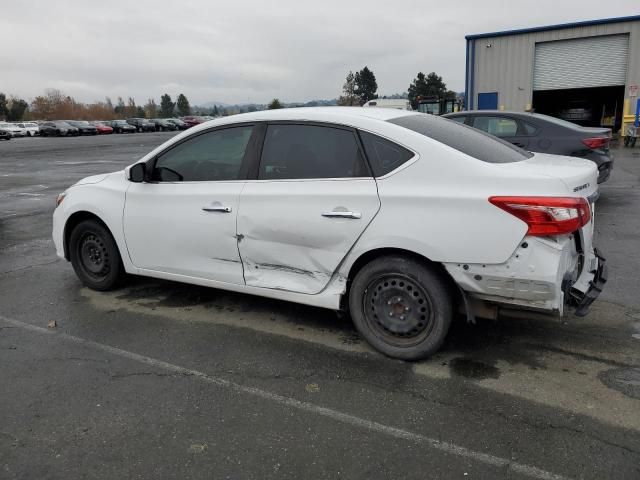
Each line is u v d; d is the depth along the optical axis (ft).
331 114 12.72
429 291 11.50
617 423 9.62
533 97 84.64
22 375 11.72
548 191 10.36
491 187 10.73
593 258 12.79
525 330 13.56
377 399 10.59
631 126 69.00
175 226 14.58
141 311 15.35
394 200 11.41
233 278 13.98
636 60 75.46
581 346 12.60
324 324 14.24
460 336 13.32
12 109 290.56
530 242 10.37
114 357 12.54
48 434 9.59
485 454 8.87
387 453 8.94
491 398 10.53
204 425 9.80
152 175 15.19
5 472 8.60
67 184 47.06
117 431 9.65
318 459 8.82
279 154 13.12
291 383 11.27
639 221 25.02
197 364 12.15
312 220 12.28
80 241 16.96
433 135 12.05
